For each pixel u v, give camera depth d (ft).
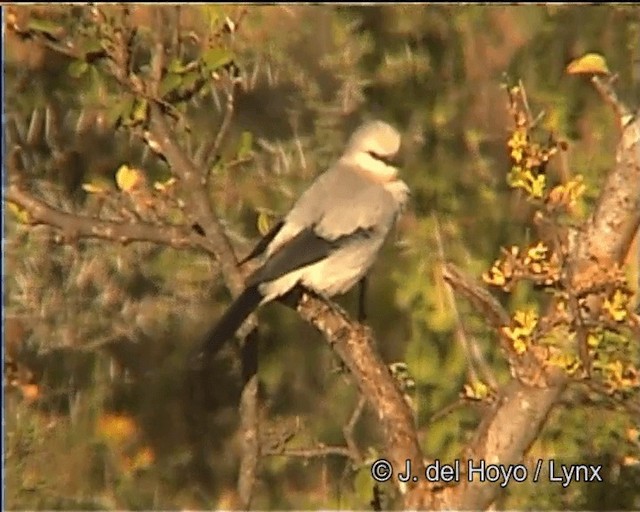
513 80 43.93
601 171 39.81
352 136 36.65
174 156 29.30
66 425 43.09
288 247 33.73
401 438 28.99
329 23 45.73
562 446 36.19
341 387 45.09
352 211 34.96
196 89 29.50
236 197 43.73
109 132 42.73
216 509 44.98
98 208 34.45
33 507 40.52
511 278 26.96
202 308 45.68
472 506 28.60
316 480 43.52
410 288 41.75
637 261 29.43
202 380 46.09
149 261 44.98
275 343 45.65
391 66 46.34
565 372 27.40
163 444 45.52
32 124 42.86
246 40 43.34
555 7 45.19
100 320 44.47
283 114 46.09
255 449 30.55
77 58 28.66
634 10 43.83
